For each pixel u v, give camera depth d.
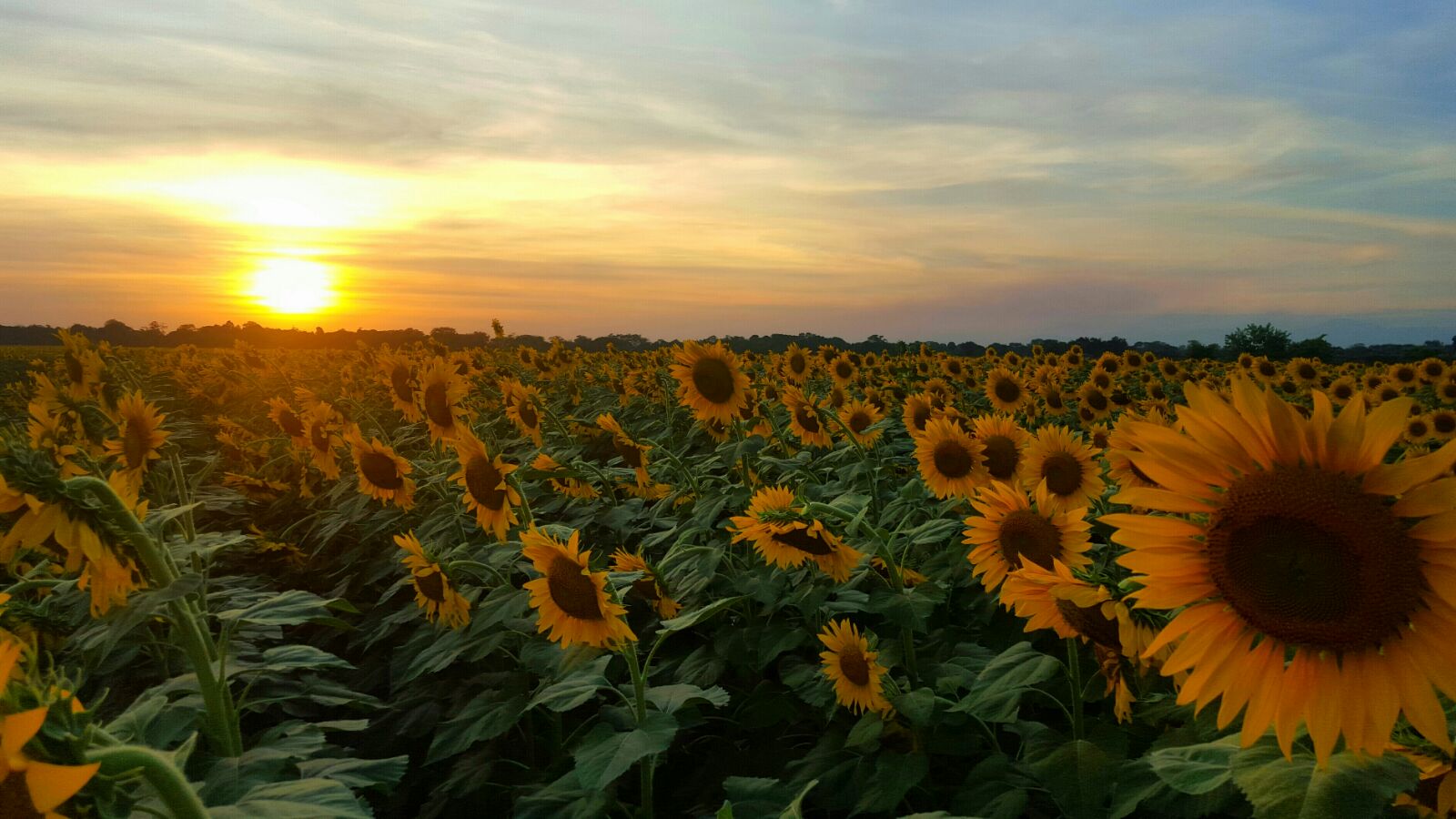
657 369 16.05
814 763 4.25
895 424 11.48
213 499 7.86
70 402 5.50
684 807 4.69
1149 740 3.54
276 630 5.41
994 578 4.47
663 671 5.34
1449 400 17.05
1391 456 10.77
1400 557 1.79
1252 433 1.96
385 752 5.25
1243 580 1.95
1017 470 7.23
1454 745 2.09
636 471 7.39
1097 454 6.46
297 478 10.30
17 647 1.37
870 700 4.15
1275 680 1.95
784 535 4.68
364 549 8.04
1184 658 2.05
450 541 6.86
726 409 8.29
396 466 7.10
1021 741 4.32
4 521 3.06
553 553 4.09
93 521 2.95
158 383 16.52
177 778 1.45
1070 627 3.44
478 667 5.64
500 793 4.94
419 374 8.54
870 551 4.89
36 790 1.11
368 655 6.74
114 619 2.99
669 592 5.26
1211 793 2.63
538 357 17.52
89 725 1.39
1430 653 1.79
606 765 3.46
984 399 14.75
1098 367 18.30
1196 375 18.70
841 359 15.27
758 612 5.64
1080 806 3.22
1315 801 1.87
